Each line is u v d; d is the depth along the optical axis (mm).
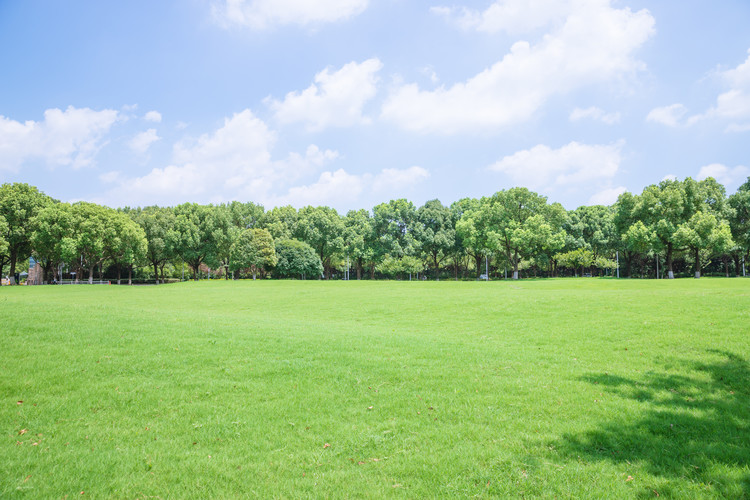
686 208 59312
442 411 7816
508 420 7422
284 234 97938
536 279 66500
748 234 62469
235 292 41781
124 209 104062
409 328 18703
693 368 10805
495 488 5297
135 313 18109
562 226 83375
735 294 21594
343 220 108688
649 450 6281
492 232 71375
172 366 10289
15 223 63812
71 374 9352
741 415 7660
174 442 6570
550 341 14734
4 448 6266
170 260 94688
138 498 5137
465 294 32688
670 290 27938
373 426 7184
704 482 5410
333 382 9469
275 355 11570
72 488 5316
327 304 29422
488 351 12844
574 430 6961
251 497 5137
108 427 7062
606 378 9938
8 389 8375
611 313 18875
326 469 5797
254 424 7230
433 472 5660
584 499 5055
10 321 13711
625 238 64625
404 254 88812
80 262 77375
